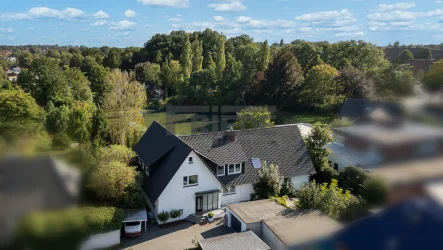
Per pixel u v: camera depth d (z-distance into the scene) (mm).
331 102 50344
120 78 44438
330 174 26250
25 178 8664
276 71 58562
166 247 19641
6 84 56406
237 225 21219
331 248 3668
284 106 58594
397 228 3242
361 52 67312
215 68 74438
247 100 63562
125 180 21438
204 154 25359
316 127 29797
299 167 27703
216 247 17281
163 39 112438
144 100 44375
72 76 63312
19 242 8180
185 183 23344
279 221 18641
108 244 18984
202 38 109812
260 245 17375
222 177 25406
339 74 52906
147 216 23016
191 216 23453
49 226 8586
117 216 19016
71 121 30531
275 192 25125
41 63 56344
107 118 35594
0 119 24547
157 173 24844
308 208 19812
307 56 77812
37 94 55500
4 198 8273
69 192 9703
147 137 30344
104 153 23594
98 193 19234
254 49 85000
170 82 82688
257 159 27281
